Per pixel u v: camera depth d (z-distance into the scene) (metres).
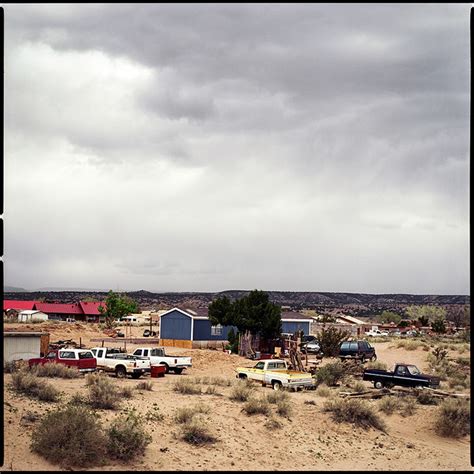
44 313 110.12
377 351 64.12
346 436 25.25
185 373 43.75
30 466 16.94
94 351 39.03
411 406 29.69
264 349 57.84
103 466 18.25
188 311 65.00
